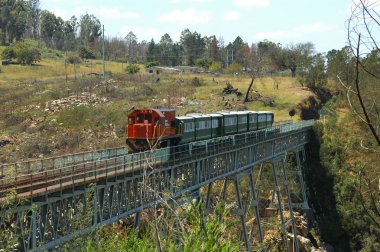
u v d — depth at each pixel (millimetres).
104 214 29047
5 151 78125
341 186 74375
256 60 151750
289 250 59250
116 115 91312
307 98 110062
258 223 52438
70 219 24672
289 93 113250
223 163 47938
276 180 63188
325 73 120562
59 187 24734
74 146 80562
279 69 150750
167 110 44562
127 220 35875
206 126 52062
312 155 81562
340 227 69562
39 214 23375
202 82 125750
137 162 33625
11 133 86812
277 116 100375
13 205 21422
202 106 100750
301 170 78938
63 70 156500
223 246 14641
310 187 78188
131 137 42875
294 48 172250
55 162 36281
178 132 45531
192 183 40719
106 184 28516
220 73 159250
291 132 71125
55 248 25219
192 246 14086
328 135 82688
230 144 49438
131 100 104750
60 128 88312
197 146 41531
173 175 36719
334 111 91500
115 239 21219
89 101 103438
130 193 31719
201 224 14836
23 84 125812
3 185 24000
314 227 71000
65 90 112938
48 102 103250
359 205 70500
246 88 117688
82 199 27969
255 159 57125
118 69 168750
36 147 78875
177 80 129000
